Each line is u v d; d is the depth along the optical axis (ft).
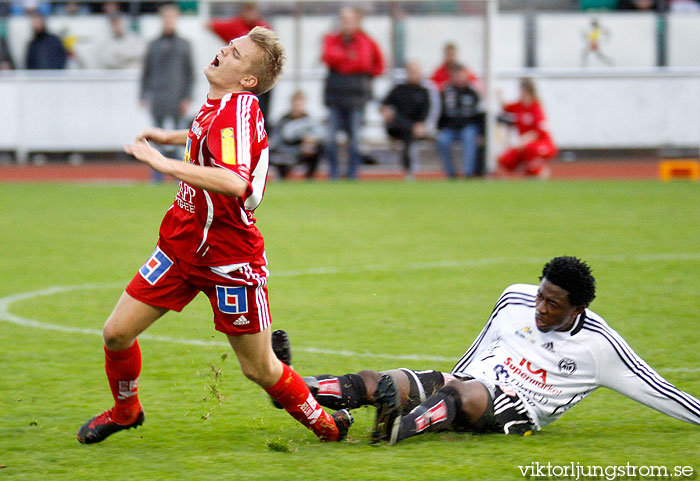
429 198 150.51
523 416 43.32
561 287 41.24
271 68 39.42
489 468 38.83
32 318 71.00
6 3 201.05
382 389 40.14
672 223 122.11
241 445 42.52
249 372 40.83
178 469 38.96
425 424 41.63
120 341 40.55
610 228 118.11
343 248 104.53
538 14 200.54
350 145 173.58
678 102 187.11
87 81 187.21
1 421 46.09
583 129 188.65
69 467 39.32
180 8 196.75
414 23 186.09
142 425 45.73
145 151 36.09
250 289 39.65
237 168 36.86
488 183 172.35
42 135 189.57
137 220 127.24
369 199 149.38
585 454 40.88
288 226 121.60
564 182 173.27
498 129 183.42
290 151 179.63
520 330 43.78
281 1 184.34
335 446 42.04
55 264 94.73
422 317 70.95
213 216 38.42
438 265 93.56
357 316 71.20
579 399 43.70
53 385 52.90
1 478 37.88
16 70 193.98
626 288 81.30
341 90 168.66
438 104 180.65
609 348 42.52
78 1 197.67
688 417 42.32
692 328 66.85
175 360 58.65
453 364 57.52
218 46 182.91
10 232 116.37
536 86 187.62
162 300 40.29
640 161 190.29
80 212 135.03
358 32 167.32
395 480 37.40
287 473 38.32
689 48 200.75
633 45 200.54
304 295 79.36
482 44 184.55
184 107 167.94
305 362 57.82
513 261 95.55
